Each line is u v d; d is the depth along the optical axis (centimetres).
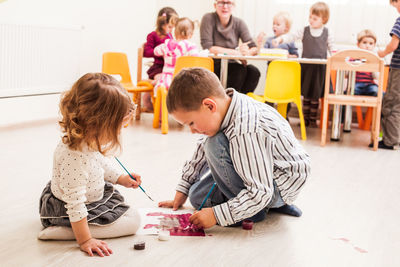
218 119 127
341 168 230
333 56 288
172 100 123
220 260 116
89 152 118
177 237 129
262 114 133
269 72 319
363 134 349
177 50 344
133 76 471
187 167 154
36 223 138
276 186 138
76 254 116
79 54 379
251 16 452
